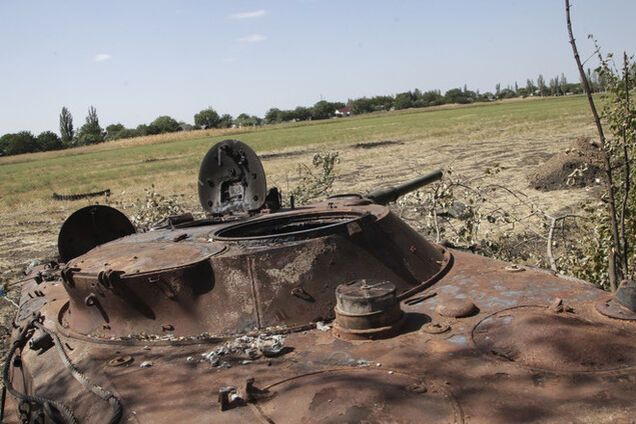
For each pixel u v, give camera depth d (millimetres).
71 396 4312
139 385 4086
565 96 130250
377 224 5535
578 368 3697
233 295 4863
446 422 3301
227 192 6910
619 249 7438
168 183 28219
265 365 4168
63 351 4945
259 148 47812
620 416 3217
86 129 116250
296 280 4922
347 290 4535
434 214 11055
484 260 5902
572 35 6633
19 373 5602
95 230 7238
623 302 4301
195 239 5648
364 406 3465
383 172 25281
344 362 4062
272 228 6277
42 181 37625
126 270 5000
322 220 6207
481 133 41312
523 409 3352
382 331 4352
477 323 4379
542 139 32719
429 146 35500
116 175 36500
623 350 3820
